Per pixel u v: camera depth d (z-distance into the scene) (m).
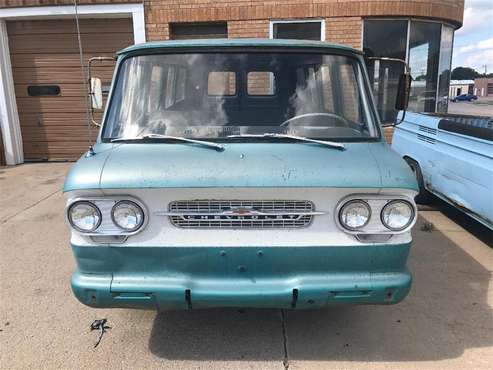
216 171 2.45
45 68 8.92
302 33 8.21
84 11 8.34
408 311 3.40
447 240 4.83
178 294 2.48
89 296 2.54
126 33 8.64
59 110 9.09
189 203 2.47
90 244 2.50
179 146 2.73
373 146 2.79
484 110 32.94
